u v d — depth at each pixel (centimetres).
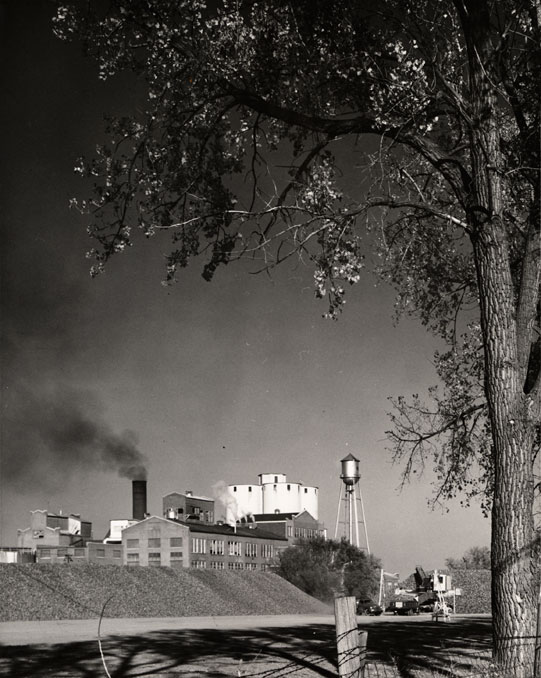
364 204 1476
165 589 5775
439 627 2861
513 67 1473
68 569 5325
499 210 1353
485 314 1340
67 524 11781
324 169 1579
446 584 4344
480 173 1366
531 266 1354
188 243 1569
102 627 3109
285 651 1641
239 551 11562
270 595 6850
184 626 3186
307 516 13925
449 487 1936
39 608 4341
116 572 5662
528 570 1251
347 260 1496
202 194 1580
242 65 1517
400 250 1761
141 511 11144
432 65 1408
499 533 1273
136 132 1552
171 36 1480
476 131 1364
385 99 1437
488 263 1345
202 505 12469
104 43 1508
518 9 1401
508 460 1287
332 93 1531
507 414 1297
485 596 7138
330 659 1429
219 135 1608
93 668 1340
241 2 1538
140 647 1766
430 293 1881
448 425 1894
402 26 1458
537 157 1471
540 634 1137
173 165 1566
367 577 9950
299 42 1490
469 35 1382
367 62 1449
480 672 1196
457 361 1961
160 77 1525
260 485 15100
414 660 1409
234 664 1381
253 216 1524
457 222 1401
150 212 1562
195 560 10569
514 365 1313
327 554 9969
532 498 1287
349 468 10188
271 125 1627
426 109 1438
